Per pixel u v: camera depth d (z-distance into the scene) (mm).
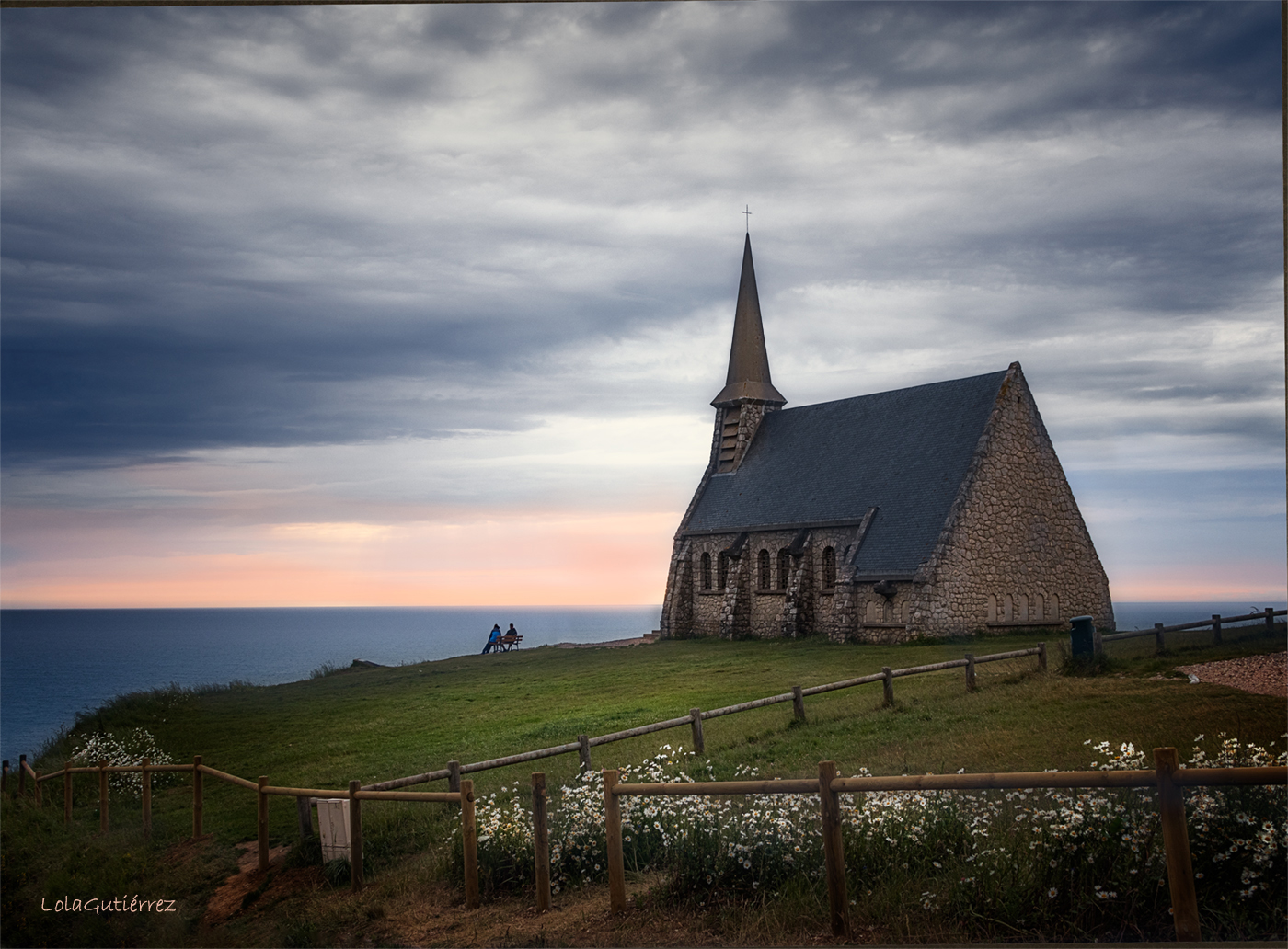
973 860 9289
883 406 52906
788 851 10398
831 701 24203
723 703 26672
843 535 47625
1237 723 14750
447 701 36531
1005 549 43094
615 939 9789
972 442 44156
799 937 8945
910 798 10570
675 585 58812
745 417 61250
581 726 25328
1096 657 23719
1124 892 8289
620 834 10719
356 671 57781
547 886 11281
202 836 18750
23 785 27000
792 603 48969
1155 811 8844
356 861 14023
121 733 35062
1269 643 24328
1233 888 8156
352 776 22875
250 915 13922
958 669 28438
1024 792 10055
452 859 13258
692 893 10508
